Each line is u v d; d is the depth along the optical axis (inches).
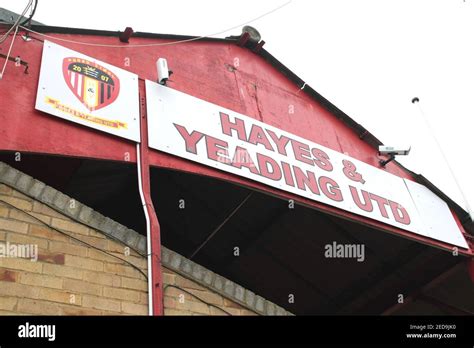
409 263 594.9
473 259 563.8
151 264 319.3
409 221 535.5
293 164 482.6
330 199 483.8
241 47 573.9
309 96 597.3
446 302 625.6
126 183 463.5
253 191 482.3
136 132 390.0
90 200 478.0
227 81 522.0
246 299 346.6
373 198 524.4
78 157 351.9
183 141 413.7
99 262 308.5
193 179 494.3
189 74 491.2
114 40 452.1
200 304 327.0
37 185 312.3
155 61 470.6
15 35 367.9
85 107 376.5
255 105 525.0
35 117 350.0
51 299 284.4
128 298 306.2
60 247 301.4
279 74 592.1
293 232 567.2
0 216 294.2
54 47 395.9
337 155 536.1
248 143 461.4
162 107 423.2
